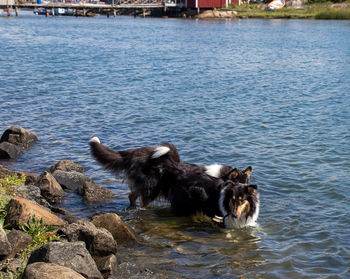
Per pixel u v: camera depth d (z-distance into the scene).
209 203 7.26
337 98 16.33
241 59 27.73
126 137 11.65
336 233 6.61
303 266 5.73
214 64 25.50
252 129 12.45
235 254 6.11
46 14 87.75
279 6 88.25
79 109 14.58
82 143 11.22
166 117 13.70
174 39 41.88
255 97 16.69
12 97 16.08
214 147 10.88
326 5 85.25
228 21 75.00
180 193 7.48
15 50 30.88
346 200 7.82
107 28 57.03
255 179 8.81
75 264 4.99
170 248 6.30
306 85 18.95
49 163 9.80
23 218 5.93
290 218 7.14
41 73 21.45
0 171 8.25
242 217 6.88
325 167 9.45
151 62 26.08
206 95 17.00
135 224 7.17
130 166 7.65
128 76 21.12
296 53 30.59
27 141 10.94
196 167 7.71
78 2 96.56
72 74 21.42
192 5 88.44
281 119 13.48
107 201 8.06
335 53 30.30
